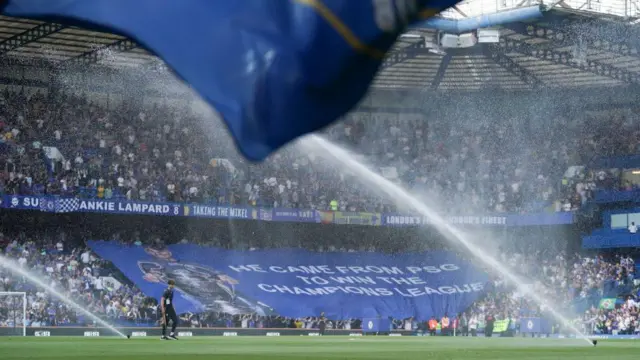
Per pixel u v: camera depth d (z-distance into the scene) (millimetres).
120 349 19656
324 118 4730
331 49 4535
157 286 51969
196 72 4805
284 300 54625
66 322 46188
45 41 53844
